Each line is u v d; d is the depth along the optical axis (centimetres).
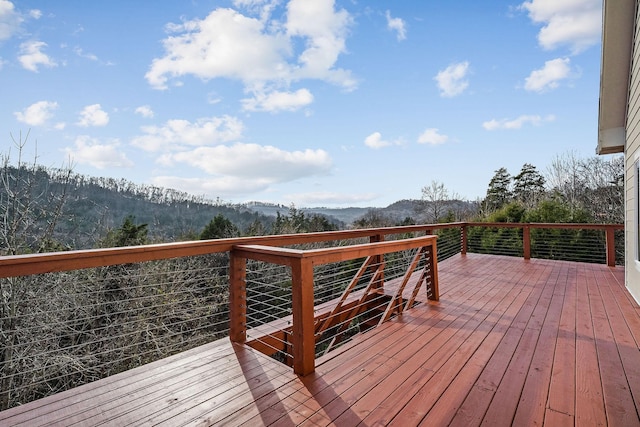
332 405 174
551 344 260
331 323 370
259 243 281
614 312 347
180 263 1005
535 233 933
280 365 222
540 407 173
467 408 171
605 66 459
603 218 1426
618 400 179
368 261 402
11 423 157
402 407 173
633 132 427
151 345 820
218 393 187
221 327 1023
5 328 614
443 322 313
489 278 524
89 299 740
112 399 180
